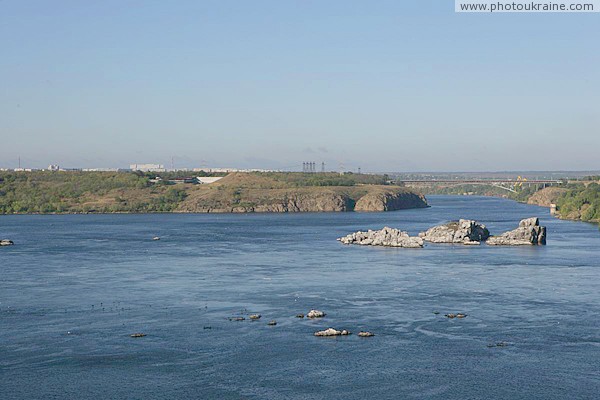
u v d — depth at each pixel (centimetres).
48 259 15700
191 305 10269
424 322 9206
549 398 6612
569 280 12406
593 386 6875
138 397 6619
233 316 9575
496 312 9762
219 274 13312
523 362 7562
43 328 8894
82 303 10394
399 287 11762
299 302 10488
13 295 11012
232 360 7644
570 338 8412
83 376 7144
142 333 8669
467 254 16688
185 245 19138
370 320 9325
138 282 12312
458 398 6612
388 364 7525
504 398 6612
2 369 7331
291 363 7556
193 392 6738
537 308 10000
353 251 17525
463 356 7775
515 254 16612
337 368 7400
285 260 15588
